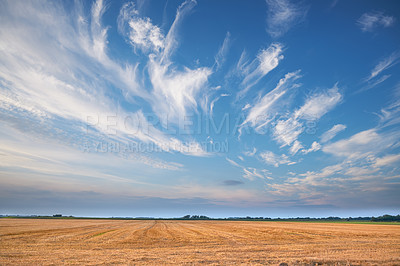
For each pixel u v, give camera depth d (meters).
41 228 43.66
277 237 31.50
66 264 14.30
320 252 19.41
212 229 47.56
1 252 18.48
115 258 16.33
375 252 19.42
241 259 16.11
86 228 47.09
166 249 20.92
